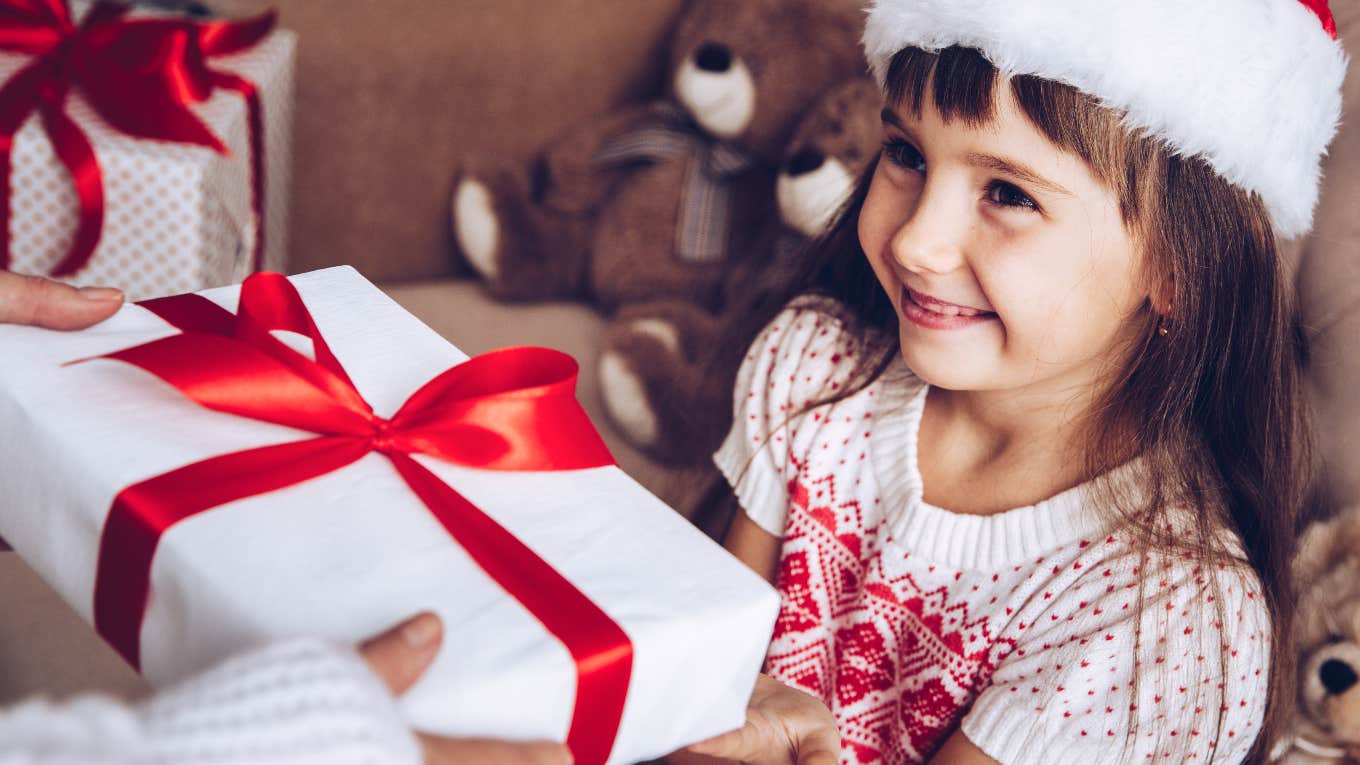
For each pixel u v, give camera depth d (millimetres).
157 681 668
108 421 697
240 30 1248
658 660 648
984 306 814
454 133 1498
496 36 1474
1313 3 819
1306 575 933
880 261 855
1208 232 812
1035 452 883
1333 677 907
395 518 675
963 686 879
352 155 1462
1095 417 864
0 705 872
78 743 479
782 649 955
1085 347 817
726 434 1105
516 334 1440
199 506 662
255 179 1236
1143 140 782
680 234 1419
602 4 1514
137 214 1084
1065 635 845
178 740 522
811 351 984
